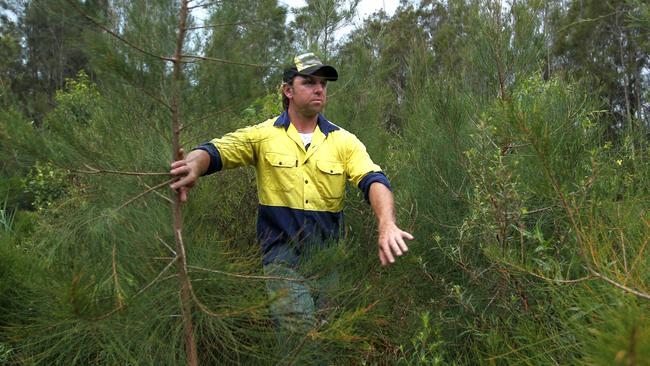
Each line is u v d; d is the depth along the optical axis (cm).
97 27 170
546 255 241
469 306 266
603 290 186
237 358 227
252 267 249
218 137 241
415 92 427
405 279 286
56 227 225
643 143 336
